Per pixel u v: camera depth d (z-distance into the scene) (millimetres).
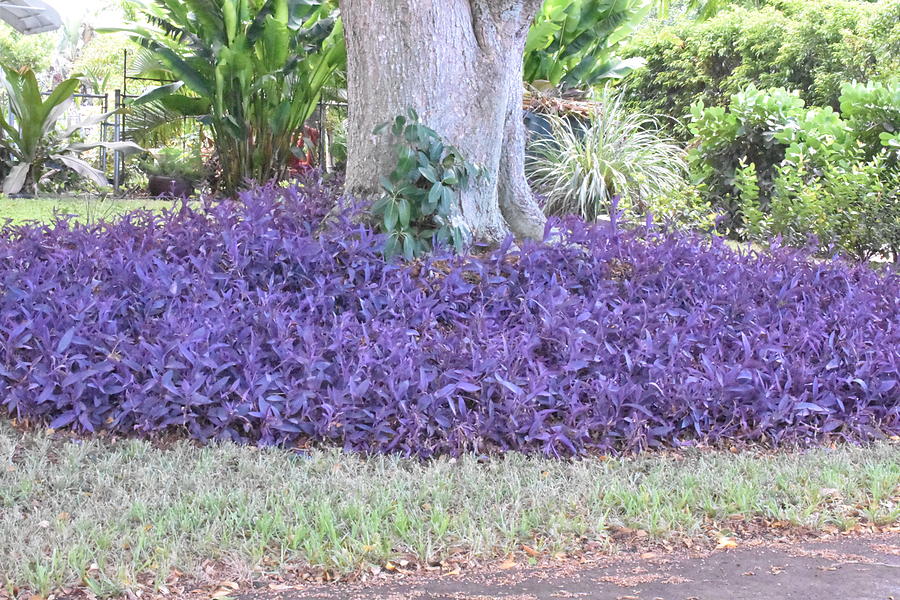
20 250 5406
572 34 12148
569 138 10273
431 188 5570
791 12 22875
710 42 22656
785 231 9266
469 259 5445
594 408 4219
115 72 26938
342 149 14820
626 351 4543
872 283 6418
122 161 15609
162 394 3990
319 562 2932
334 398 3953
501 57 5988
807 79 21984
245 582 2818
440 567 2988
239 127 12133
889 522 3477
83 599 2656
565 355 4535
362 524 3135
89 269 5215
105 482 3438
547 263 5676
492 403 4066
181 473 3572
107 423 4039
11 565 2758
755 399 4453
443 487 3545
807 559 3146
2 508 3229
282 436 4012
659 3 12992
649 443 4215
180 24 12336
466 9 5938
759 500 3570
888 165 9906
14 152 13477
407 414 4016
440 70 5863
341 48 12055
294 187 6434
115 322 4324
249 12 12008
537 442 4152
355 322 4684
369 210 5887
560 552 3123
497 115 6062
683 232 7113
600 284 5531
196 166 13766
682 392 4289
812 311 5590
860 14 20828
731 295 5449
